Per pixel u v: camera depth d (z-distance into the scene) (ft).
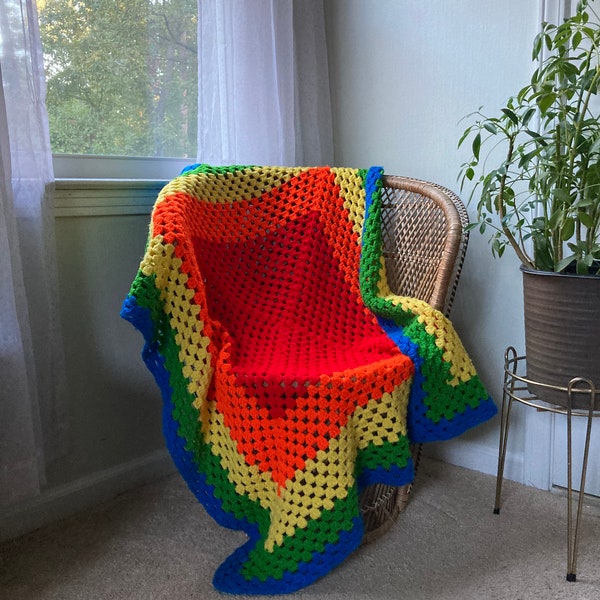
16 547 4.30
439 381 3.90
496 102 4.96
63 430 4.52
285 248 4.77
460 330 5.44
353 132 5.90
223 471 3.91
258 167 4.90
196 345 3.75
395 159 5.65
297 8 5.59
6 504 4.04
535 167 4.18
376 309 4.37
